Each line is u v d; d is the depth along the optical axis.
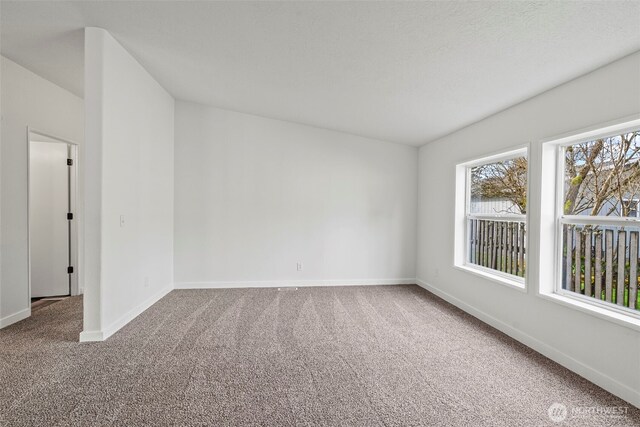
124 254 3.18
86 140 2.71
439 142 4.49
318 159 4.96
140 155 3.53
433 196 4.64
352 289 4.75
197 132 4.71
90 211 2.73
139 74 3.45
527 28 1.90
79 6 2.38
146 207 3.71
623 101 2.03
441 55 2.39
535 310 2.72
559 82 2.47
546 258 2.68
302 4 2.06
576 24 1.79
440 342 2.85
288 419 1.78
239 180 4.80
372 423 1.75
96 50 2.69
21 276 3.28
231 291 4.56
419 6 1.88
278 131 4.88
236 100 4.32
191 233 4.71
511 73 2.45
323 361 2.47
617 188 2.27
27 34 2.76
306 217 4.94
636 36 1.80
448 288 4.17
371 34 2.27
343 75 3.03
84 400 1.93
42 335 2.89
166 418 1.77
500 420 1.78
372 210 5.07
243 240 4.82
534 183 2.76
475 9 1.82
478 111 3.29
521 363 2.47
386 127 4.41
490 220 3.64
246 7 2.20
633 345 1.95
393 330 3.12
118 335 2.92
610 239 2.29
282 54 2.82
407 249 5.16
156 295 4.04
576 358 2.33
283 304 3.95
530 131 2.82
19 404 1.88
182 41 2.85
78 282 4.27
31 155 4.08
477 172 3.93
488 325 3.29
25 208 3.32
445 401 1.96
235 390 2.05
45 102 3.62
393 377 2.24
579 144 2.55
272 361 2.46
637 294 2.12
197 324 3.23
